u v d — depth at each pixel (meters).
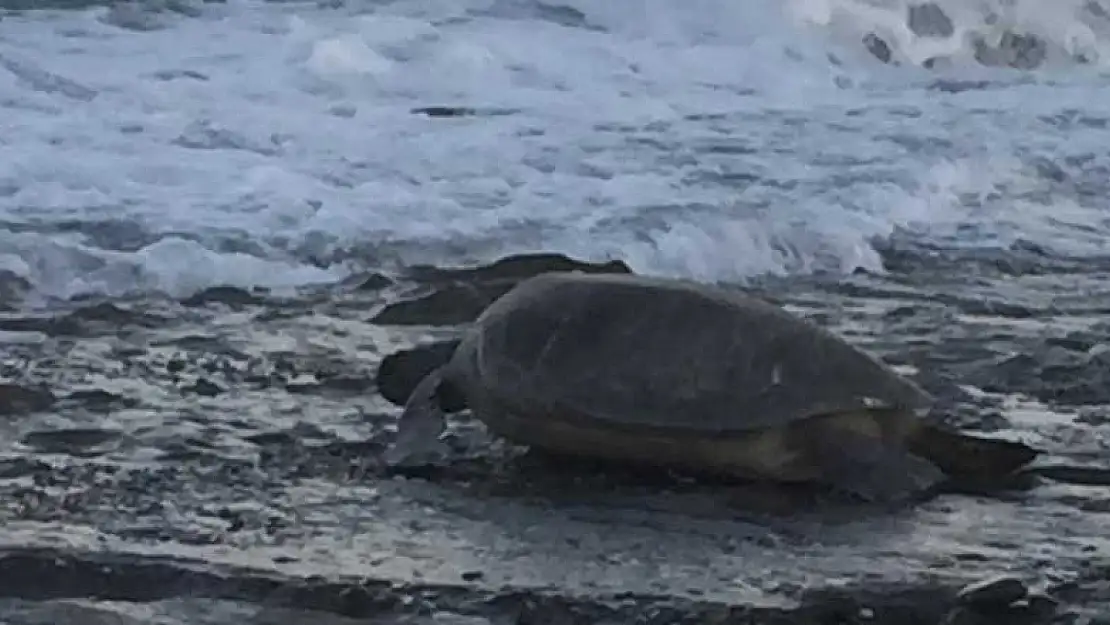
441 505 3.93
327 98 10.01
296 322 5.84
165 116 9.09
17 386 4.79
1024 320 6.23
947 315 6.26
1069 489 4.20
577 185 8.09
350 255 6.86
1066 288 6.91
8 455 4.18
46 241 6.47
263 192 7.70
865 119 10.47
